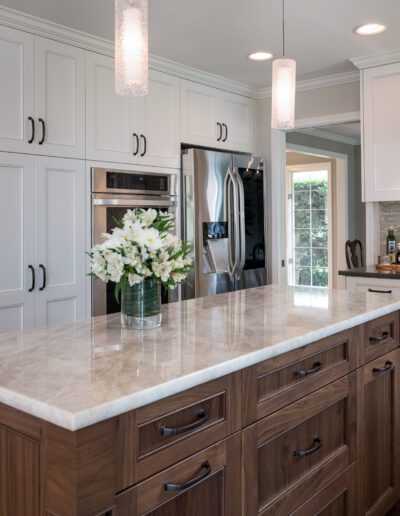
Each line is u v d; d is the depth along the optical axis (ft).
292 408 5.66
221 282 14.11
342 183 25.70
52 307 10.93
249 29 11.05
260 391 5.24
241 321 6.52
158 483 4.13
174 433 4.25
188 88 13.88
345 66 13.67
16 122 10.20
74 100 11.19
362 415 7.02
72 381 4.13
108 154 11.91
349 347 6.71
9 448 4.04
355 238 26.94
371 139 13.24
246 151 15.90
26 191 10.39
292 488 5.70
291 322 6.42
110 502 3.73
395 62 12.74
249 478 5.08
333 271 25.96
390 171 13.02
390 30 11.16
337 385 6.46
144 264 5.86
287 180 27.14
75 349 5.16
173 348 5.18
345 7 9.95
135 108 12.50
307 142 22.57
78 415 3.46
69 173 11.16
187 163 13.56
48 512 3.72
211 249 13.89
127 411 3.82
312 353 5.98
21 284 10.39
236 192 14.39
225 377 4.78
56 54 10.84
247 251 15.07
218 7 9.92
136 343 5.40
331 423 6.41
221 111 14.94
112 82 11.96
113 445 3.75
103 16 10.26
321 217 26.32
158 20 10.54
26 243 10.43
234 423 4.89
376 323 7.37
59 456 3.61
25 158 10.36
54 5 9.73
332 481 6.38
